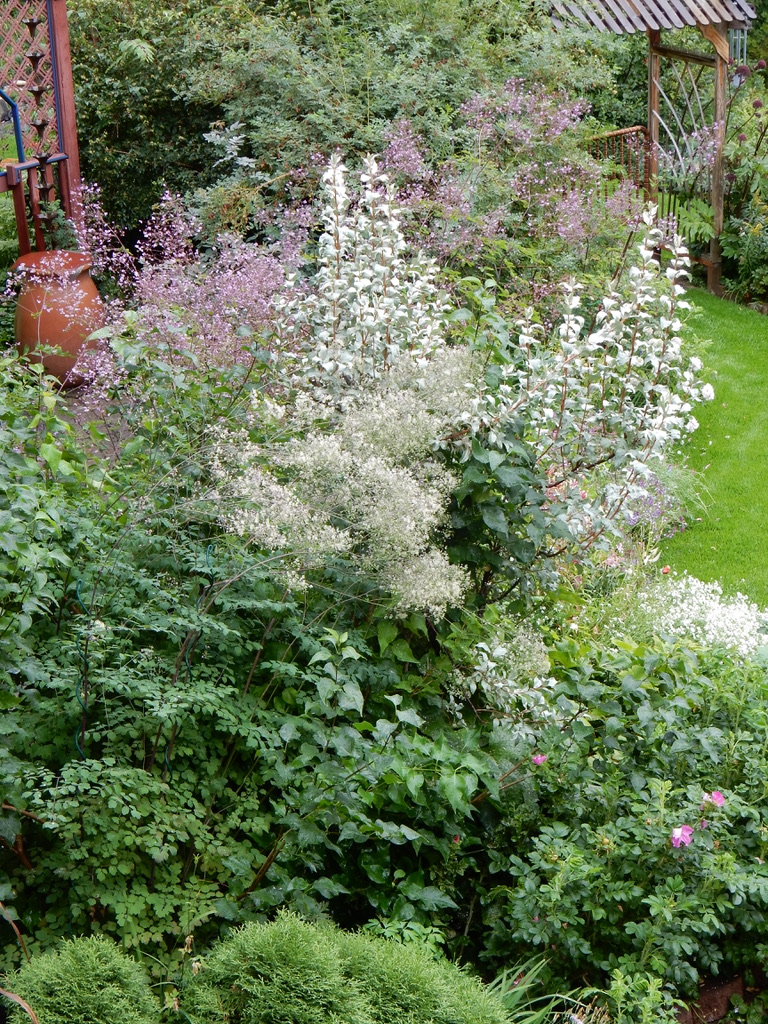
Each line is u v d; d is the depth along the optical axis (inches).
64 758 117.6
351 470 134.9
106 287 310.3
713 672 169.5
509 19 386.3
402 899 123.3
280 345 164.7
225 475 132.6
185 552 133.8
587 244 311.3
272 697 134.5
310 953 94.6
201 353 183.0
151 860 115.9
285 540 125.2
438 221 284.8
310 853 119.6
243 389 159.6
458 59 358.6
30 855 112.1
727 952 138.9
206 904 113.3
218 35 366.9
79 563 129.6
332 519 137.9
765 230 421.7
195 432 151.6
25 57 321.1
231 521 131.5
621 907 132.6
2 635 113.4
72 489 143.9
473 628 149.7
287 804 122.3
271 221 305.6
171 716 119.0
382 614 139.7
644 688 148.9
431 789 131.8
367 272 156.3
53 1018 86.7
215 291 217.8
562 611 185.6
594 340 149.9
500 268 304.0
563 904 129.1
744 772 153.0
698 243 459.2
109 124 385.7
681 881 131.7
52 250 310.8
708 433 313.9
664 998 121.8
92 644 118.0
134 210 388.2
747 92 483.2
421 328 160.7
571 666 152.6
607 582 213.9
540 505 151.2
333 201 164.1
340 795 116.6
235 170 333.7
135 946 107.0
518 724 143.7
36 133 331.9
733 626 186.4
